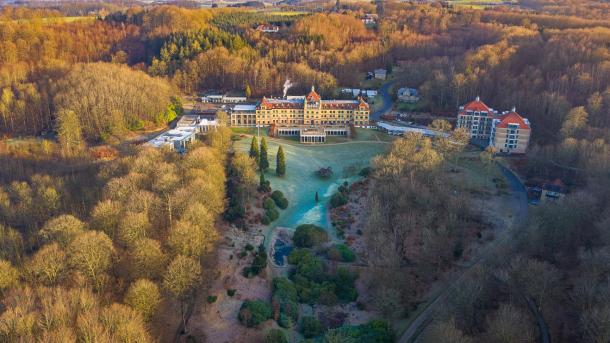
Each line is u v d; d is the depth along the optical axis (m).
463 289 168.38
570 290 169.38
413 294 186.88
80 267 158.12
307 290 186.38
